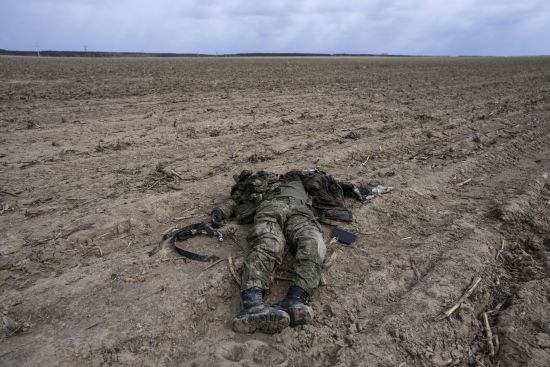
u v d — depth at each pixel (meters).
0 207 5.68
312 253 3.88
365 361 3.14
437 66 47.22
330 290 4.03
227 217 5.18
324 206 5.30
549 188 6.62
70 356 3.14
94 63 47.25
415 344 3.32
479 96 17.45
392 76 29.67
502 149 8.49
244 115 12.41
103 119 11.42
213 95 16.69
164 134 9.84
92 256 4.56
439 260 4.45
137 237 4.98
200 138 9.59
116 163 7.66
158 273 4.19
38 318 3.60
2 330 3.44
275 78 26.33
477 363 3.26
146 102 14.52
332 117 12.37
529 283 4.05
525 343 3.34
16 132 9.69
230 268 4.14
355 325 3.54
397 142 9.30
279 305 3.55
